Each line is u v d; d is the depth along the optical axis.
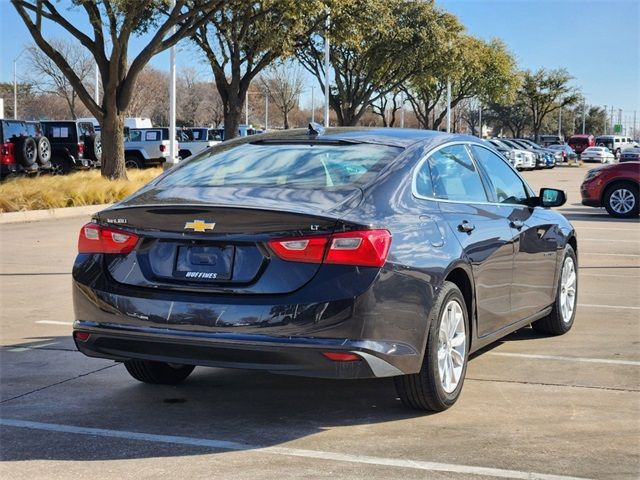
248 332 4.31
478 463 4.18
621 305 8.67
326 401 5.29
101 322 4.70
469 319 5.37
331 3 30.22
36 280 10.09
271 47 31.39
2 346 6.82
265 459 4.23
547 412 5.06
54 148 27.06
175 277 4.54
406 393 4.89
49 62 64.81
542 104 85.38
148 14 28.05
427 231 4.84
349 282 4.28
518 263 6.09
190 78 87.88
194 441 4.52
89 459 4.24
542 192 6.64
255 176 5.00
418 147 5.34
